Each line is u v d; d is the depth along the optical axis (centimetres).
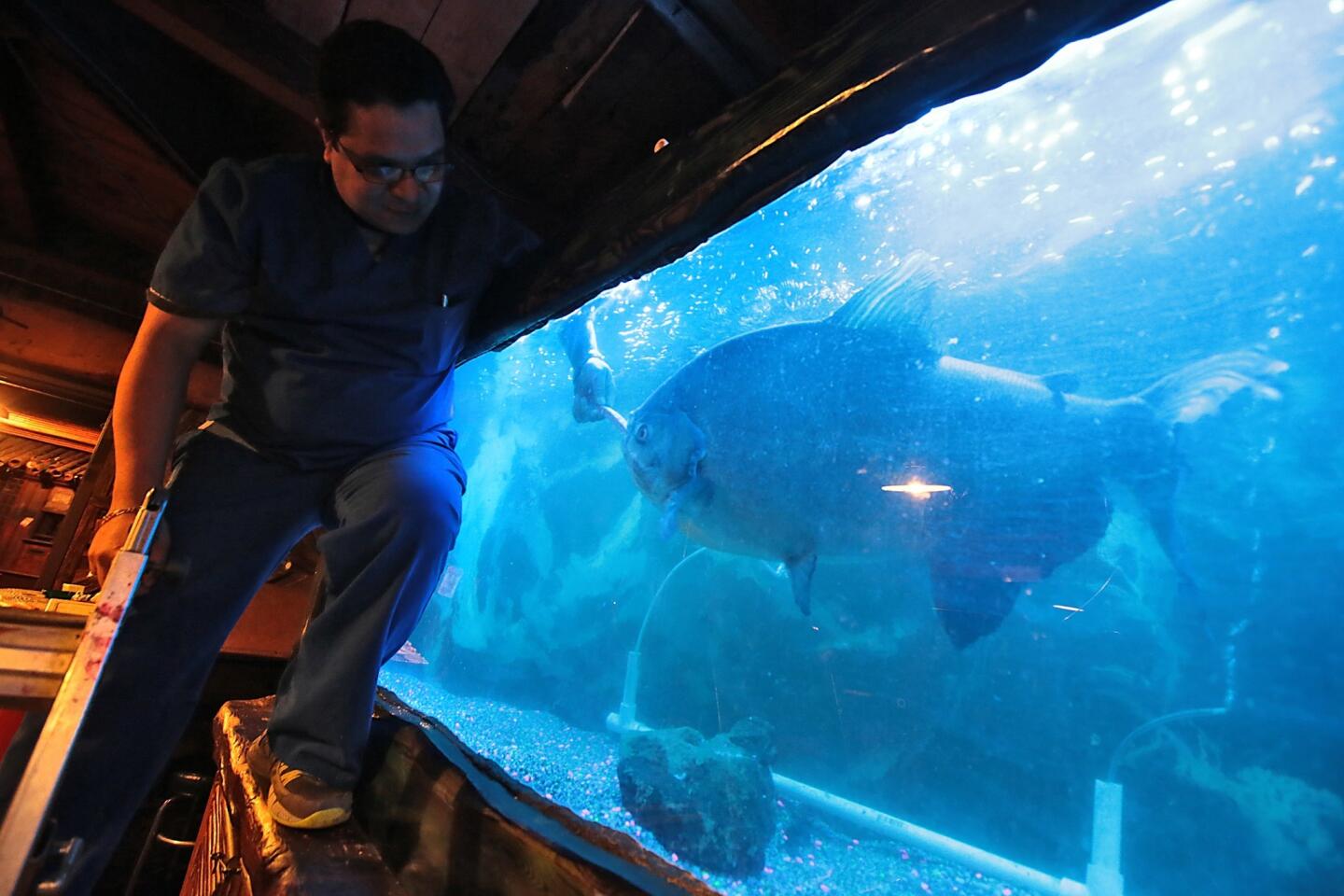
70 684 72
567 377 898
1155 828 317
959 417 256
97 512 391
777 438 260
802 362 260
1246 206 509
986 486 257
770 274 622
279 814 130
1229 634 441
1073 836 331
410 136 116
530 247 177
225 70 255
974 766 396
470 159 246
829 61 104
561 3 185
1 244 449
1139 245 559
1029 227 561
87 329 479
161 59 269
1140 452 269
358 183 125
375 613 136
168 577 131
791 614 548
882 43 95
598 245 147
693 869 206
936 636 477
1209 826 314
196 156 293
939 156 434
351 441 152
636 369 908
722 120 125
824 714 477
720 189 121
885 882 235
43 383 475
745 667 552
